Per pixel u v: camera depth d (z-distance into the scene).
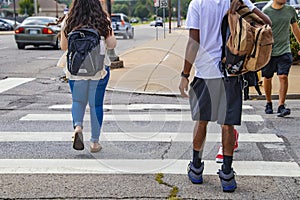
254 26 3.89
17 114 7.65
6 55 17.81
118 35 23.47
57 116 7.50
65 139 6.02
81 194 4.14
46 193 4.17
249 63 3.86
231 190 4.16
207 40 4.02
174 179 4.50
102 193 4.16
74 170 4.77
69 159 5.13
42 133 6.36
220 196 4.09
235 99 4.03
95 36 4.80
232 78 3.99
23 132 6.42
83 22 4.80
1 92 9.80
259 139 6.01
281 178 4.54
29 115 7.57
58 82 11.23
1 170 4.79
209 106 4.08
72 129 6.57
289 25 6.86
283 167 4.88
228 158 4.16
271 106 7.63
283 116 7.33
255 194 4.14
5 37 32.25
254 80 5.12
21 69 13.54
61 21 5.26
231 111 4.04
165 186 4.32
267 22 4.07
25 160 5.12
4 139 6.04
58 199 4.04
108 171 4.72
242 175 4.62
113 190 4.23
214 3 3.97
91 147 5.30
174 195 4.11
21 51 19.73
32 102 8.75
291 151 5.48
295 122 7.01
